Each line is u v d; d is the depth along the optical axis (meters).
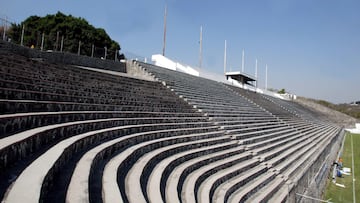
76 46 25.44
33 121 5.58
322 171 18.00
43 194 3.36
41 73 9.34
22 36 19.14
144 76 20.16
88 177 4.30
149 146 8.45
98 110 9.32
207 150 11.02
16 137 4.43
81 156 5.45
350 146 35.00
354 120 58.03
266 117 26.72
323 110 62.31
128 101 11.75
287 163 14.70
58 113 6.53
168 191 6.44
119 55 27.20
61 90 8.73
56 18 33.84
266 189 10.73
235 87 36.12
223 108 21.03
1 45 12.91
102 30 38.66
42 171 3.69
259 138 16.88
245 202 9.06
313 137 26.58
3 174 3.63
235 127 17.14
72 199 3.54
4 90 5.98
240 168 10.95
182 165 8.71
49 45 23.75
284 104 45.38
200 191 7.75
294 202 11.90
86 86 10.95
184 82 22.53
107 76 13.39
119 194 4.27
